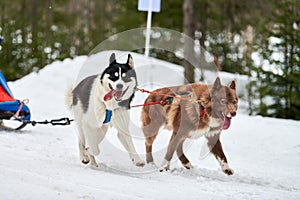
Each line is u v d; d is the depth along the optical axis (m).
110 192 5.65
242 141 11.51
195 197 5.98
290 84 18.88
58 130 11.11
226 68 26.70
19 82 20.34
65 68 21.34
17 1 32.19
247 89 20.88
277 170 8.84
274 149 10.86
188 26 22.48
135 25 31.56
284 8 19.45
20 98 17.50
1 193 5.05
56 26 32.56
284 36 19.06
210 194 6.26
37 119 12.85
